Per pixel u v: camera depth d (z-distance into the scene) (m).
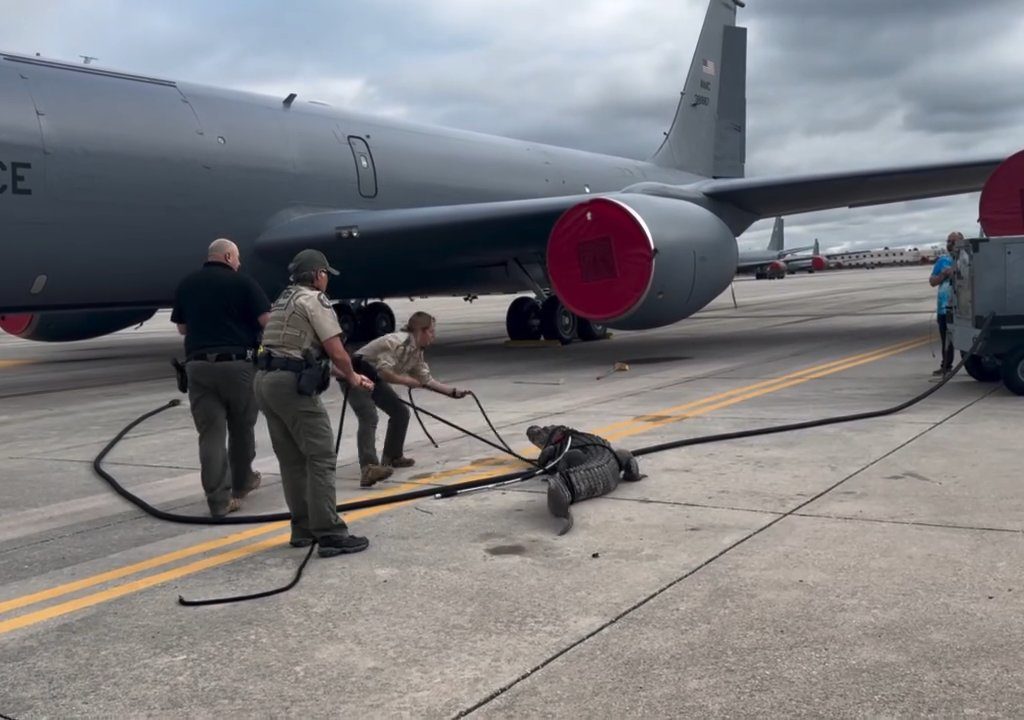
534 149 18.22
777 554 4.17
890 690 2.86
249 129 12.57
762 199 14.42
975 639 3.20
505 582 3.98
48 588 4.20
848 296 33.59
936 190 14.44
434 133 16.08
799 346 14.42
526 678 3.05
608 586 3.87
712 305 29.59
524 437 7.38
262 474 6.55
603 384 10.57
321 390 4.50
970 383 9.32
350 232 12.76
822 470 5.76
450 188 15.76
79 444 7.95
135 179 11.05
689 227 12.07
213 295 5.37
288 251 12.83
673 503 5.14
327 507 4.48
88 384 12.75
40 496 6.06
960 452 6.10
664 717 2.75
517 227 12.96
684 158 21.41
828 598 3.62
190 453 7.41
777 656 3.13
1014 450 6.10
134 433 8.42
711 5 21.38
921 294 32.53
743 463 6.05
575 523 4.82
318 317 4.53
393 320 20.53
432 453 6.92
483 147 16.89
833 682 2.92
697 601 3.65
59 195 10.35
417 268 14.94
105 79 11.20
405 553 4.47
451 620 3.59
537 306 16.94
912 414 7.63
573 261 11.80
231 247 5.54
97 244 10.86
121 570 4.43
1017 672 2.95
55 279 10.75
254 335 5.51
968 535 4.34
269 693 3.03
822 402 8.46
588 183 18.92
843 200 14.74
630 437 7.11
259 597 3.94
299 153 13.19
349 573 4.21
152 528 5.21
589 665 3.12
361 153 14.23
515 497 5.47
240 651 3.38
